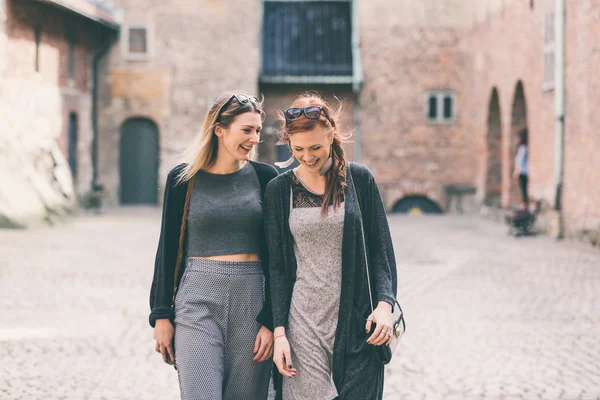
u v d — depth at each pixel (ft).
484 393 19.04
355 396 11.14
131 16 86.33
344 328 11.25
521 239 55.11
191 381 11.25
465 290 34.06
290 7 93.20
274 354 11.24
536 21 60.13
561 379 20.27
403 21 86.99
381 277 11.43
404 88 87.20
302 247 11.28
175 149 86.79
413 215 83.82
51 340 24.47
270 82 86.74
